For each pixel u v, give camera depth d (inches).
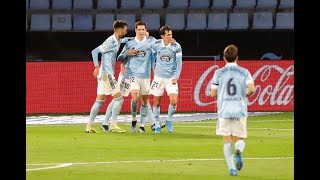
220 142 1673.2
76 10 3088.1
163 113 2511.1
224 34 3043.8
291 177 1133.7
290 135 1856.5
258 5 3110.2
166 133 1908.2
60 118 2393.0
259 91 2549.2
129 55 1884.8
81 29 3036.4
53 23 3051.2
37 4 3083.2
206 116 2429.9
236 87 1162.0
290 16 3078.2
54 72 2490.2
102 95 1905.8
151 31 3036.4
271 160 1348.4
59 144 1631.4
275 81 2551.7
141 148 1547.7
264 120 2309.3
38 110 2488.9
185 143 1648.6
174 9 3100.4
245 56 3056.1
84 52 3043.8
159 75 1902.1
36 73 2480.3
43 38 3029.0
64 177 1133.1
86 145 1609.3
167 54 1887.3
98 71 1881.2
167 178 1117.7
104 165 1279.5
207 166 1263.5
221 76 1173.1
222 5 3107.8
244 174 1166.3
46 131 1971.0
